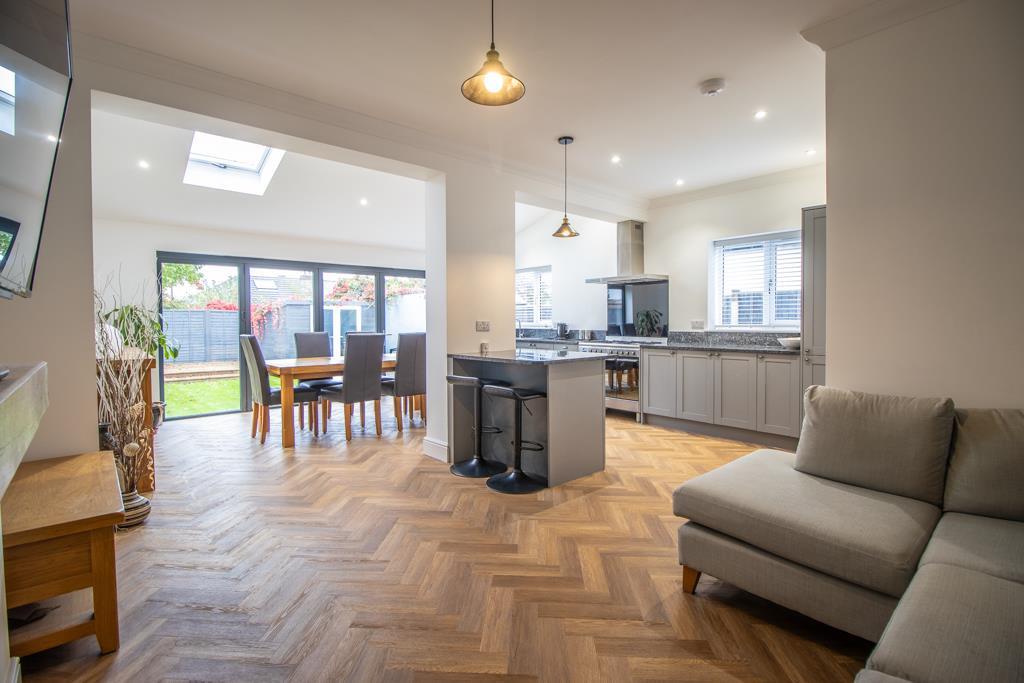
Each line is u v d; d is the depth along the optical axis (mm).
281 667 1518
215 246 5480
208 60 2564
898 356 2156
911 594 1237
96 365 2520
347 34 2332
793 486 1896
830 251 2322
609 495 3002
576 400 3309
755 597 1911
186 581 2006
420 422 5207
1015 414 1753
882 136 2172
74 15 2174
